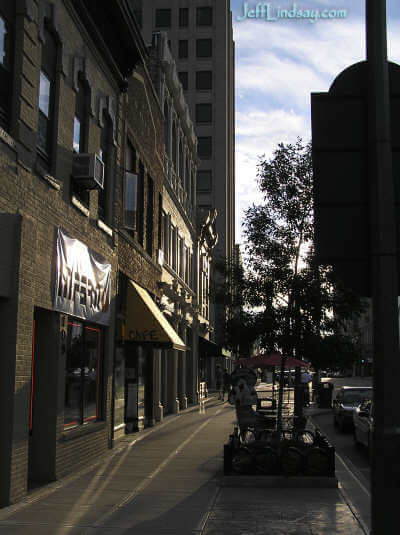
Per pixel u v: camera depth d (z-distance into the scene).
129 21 15.04
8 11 9.21
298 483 10.41
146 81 19.84
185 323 29.20
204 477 11.26
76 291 12.06
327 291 12.69
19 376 8.88
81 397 13.00
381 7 3.78
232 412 27.03
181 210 29.44
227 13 66.25
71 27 12.07
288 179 13.27
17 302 8.81
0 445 8.62
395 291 3.54
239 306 13.48
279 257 13.04
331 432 21.45
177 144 29.11
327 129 3.80
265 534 7.33
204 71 62.59
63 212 11.46
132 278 17.91
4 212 8.66
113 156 15.38
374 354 3.54
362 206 3.73
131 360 18.69
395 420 3.41
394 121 3.79
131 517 8.15
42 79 10.73
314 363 12.91
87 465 12.54
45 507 8.62
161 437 17.55
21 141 9.31
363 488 10.61
